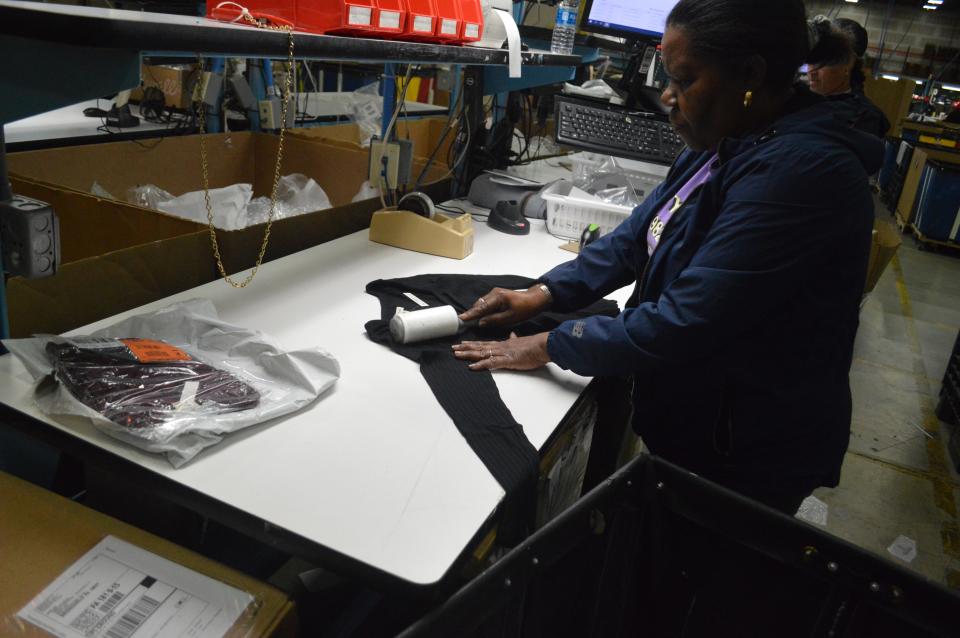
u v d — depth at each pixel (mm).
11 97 734
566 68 2100
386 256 1570
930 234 5633
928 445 2740
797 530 795
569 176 2629
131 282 1153
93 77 776
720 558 876
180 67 2561
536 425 950
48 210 862
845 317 975
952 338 3904
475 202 2119
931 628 737
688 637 945
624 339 966
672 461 1130
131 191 1909
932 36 11453
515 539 844
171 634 620
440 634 640
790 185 868
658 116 2164
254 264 1417
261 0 1175
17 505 742
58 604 633
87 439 775
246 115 2420
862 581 768
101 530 724
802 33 899
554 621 845
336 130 2719
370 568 661
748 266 884
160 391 848
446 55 1379
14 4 693
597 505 817
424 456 839
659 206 1231
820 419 1020
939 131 6312
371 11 1178
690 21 906
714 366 1005
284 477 768
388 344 1120
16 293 977
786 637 857
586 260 1328
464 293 1357
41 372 836
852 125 947
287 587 1035
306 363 993
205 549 967
